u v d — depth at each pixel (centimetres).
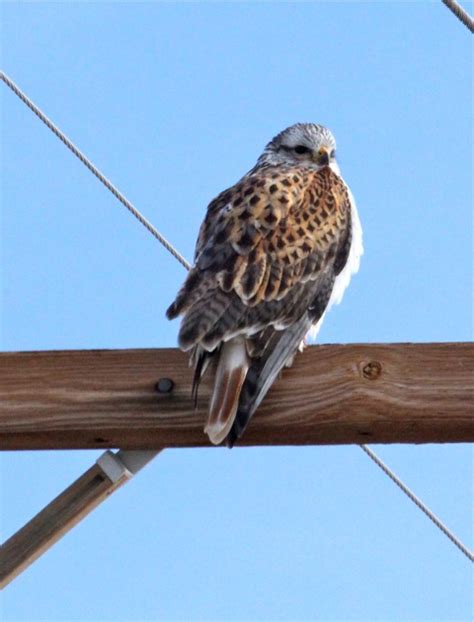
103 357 637
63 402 632
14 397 635
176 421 625
